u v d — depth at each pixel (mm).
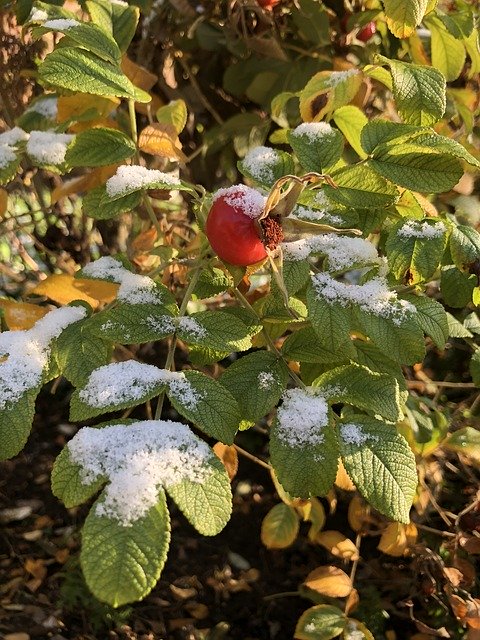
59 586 446
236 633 436
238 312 261
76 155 276
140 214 459
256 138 458
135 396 211
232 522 495
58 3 364
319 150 268
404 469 209
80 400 211
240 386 232
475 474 475
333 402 228
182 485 182
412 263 247
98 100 324
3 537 474
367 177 259
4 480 509
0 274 569
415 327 229
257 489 513
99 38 268
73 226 536
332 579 385
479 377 336
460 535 392
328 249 249
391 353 227
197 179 520
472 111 424
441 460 454
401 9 276
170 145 316
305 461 210
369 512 428
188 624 437
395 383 231
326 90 306
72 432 541
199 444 194
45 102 381
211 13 430
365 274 250
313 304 229
